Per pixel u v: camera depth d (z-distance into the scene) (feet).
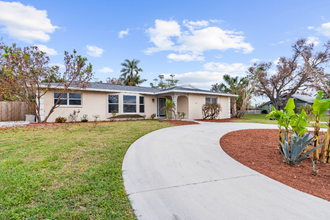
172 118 48.70
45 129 26.96
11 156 13.66
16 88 31.07
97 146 17.20
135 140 20.36
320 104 12.32
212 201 7.86
